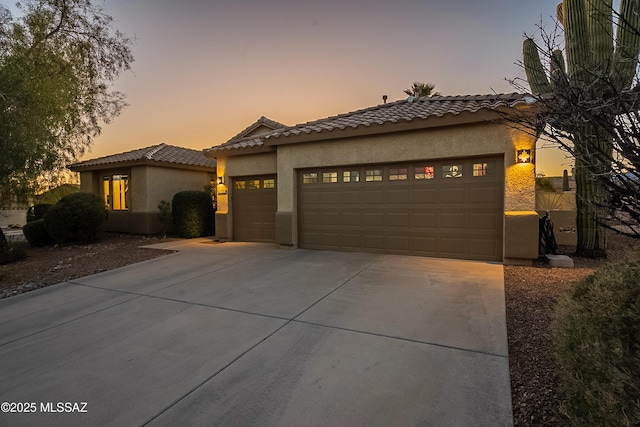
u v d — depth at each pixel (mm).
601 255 7629
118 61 11320
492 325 4059
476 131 7402
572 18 5969
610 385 1766
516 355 3332
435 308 4703
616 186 2592
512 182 7098
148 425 2471
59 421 2541
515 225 7055
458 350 3465
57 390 2979
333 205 9406
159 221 14852
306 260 8195
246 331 4141
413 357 3354
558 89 2830
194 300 5449
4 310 5316
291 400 2717
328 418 2482
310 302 5137
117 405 2729
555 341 2604
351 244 9164
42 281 7082
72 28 10203
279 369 3217
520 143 6996
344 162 8984
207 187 15203
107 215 13391
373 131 8305
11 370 3383
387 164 8609
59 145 11320
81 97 11328
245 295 5613
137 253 10016
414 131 8055
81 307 5332
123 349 3766
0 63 8398
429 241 8164
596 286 2576
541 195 11172
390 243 8625
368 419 2455
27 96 8578
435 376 2998
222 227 12133
